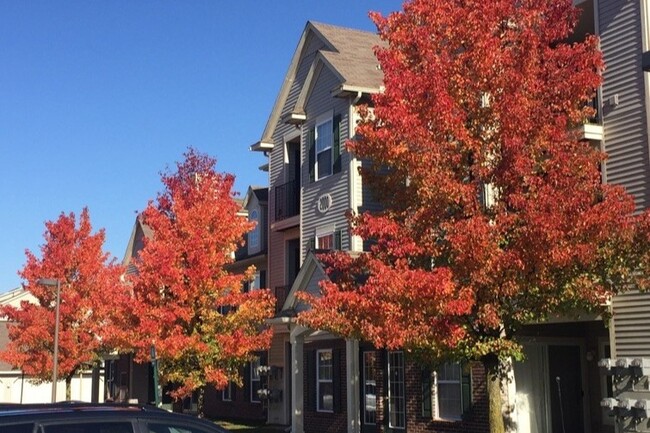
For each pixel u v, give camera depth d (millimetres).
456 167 13508
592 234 12109
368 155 13773
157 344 21219
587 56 13641
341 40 26516
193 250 22031
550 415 19000
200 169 23734
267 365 29953
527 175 12719
